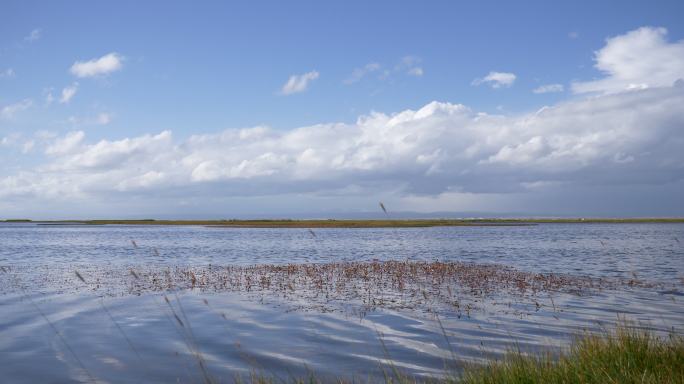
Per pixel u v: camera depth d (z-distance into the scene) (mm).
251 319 17422
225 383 10602
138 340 14398
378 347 13469
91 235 103062
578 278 28422
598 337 10703
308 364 11930
